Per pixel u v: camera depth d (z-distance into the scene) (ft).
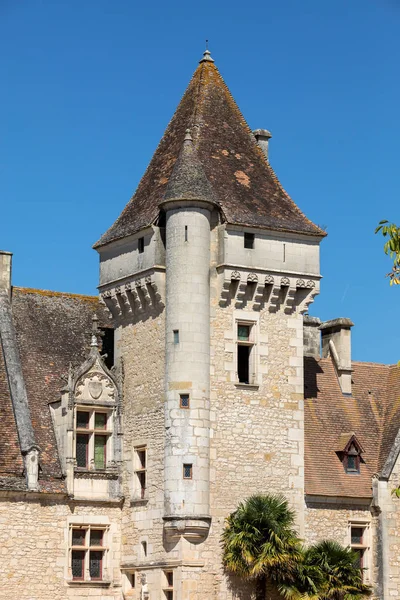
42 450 140.05
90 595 138.51
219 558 134.72
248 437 139.95
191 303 137.69
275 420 142.31
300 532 142.31
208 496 135.44
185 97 157.17
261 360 142.72
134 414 144.15
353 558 138.21
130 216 149.89
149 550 137.80
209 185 141.18
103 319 158.10
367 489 149.69
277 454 141.69
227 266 140.05
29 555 134.51
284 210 147.64
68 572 136.87
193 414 135.95
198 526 133.28
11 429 138.72
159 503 137.28
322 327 166.30
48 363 148.77
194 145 148.77
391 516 149.28
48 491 136.36
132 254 146.61
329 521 145.59
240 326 143.13
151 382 141.90
